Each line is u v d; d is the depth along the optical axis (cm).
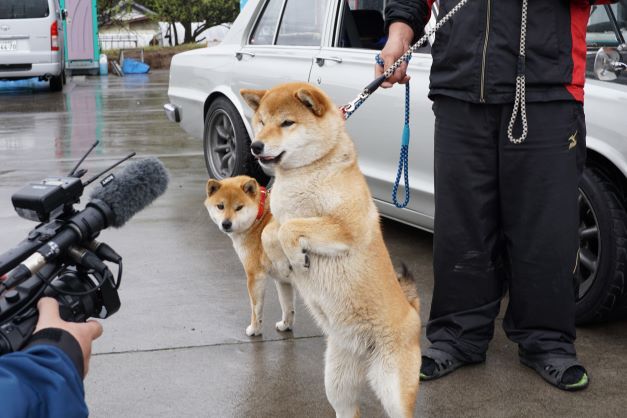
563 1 308
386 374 282
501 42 309
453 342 346
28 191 163
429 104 434
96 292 167
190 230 566
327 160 286
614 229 359
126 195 175
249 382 337
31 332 149
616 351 361
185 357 360
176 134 1020
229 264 491
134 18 2895
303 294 297
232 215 369
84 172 181
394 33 341
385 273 285
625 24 426
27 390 135
